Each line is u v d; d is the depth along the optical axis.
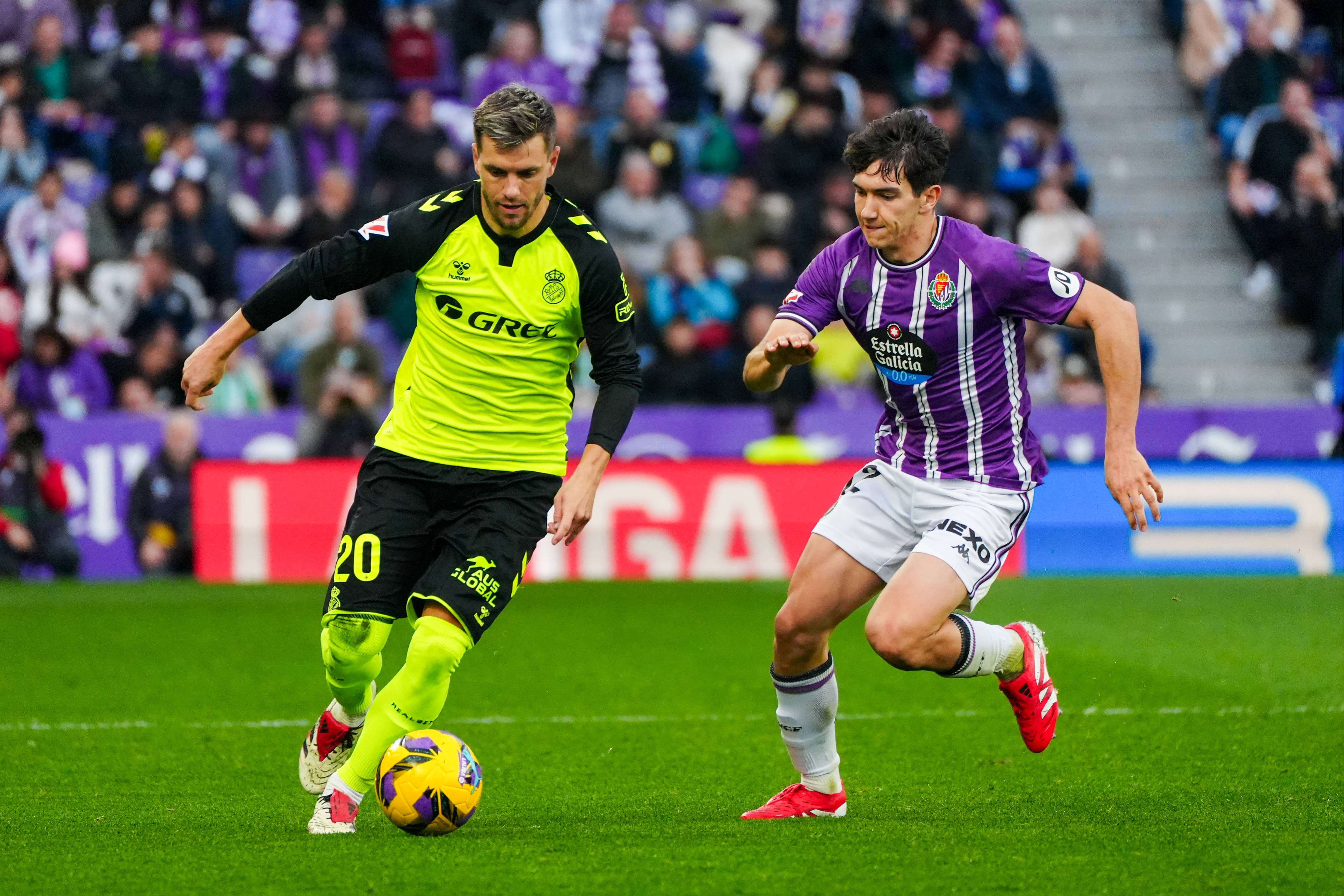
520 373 15.54
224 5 53.34
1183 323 54.16
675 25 54.62
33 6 51.34
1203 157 58.44
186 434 39.56
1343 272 51.81
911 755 20.83
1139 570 41.47
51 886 13.34
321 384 41.94
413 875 13.62
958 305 15.67
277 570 39.38
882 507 16.33
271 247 47.56
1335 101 58.66
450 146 48.00
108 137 48.97
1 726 23.02
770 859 14.23
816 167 50.72
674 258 45.44
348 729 16.52
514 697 25.48
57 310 43.97
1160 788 18.44
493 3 55.75
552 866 13.95
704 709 24.45
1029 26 61.19
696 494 40.19
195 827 16.08
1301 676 27.00
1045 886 13.29
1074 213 50.22
